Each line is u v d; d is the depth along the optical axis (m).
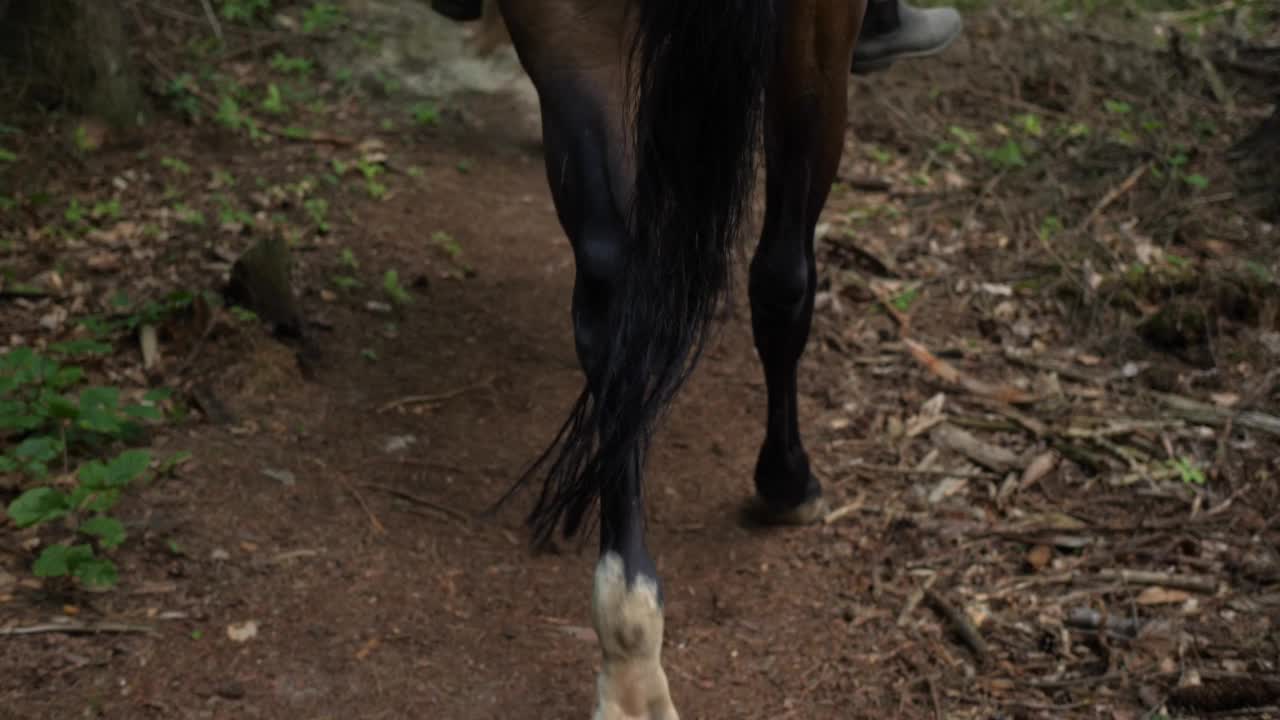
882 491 4.05
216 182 5.80
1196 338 4.77
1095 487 4.05
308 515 3.82
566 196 2.49
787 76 2.91
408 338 4.85
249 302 4.70
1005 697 3.21
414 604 3.50
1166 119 6.59
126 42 6.16
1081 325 4.94
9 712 3.00
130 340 4.57
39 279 4.90
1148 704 3.17
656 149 2.38
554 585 3.63
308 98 6.75
